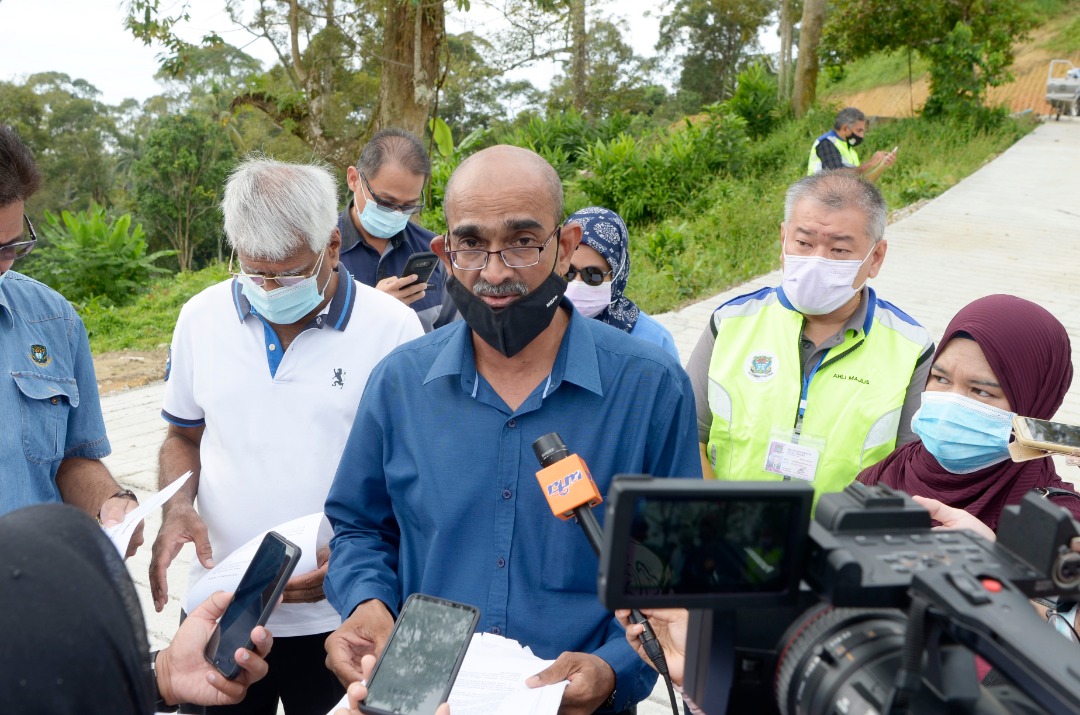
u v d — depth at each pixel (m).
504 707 1.60
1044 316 2.10
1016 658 0.91
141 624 0.90
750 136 21.30
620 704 1.82
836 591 1.02
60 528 0.85
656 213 14.72
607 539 1.07
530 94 34.22
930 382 2.21
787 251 2.60
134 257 14.30
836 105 21.50
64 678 0.75
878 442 2.48
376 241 4.05
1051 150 17.97
